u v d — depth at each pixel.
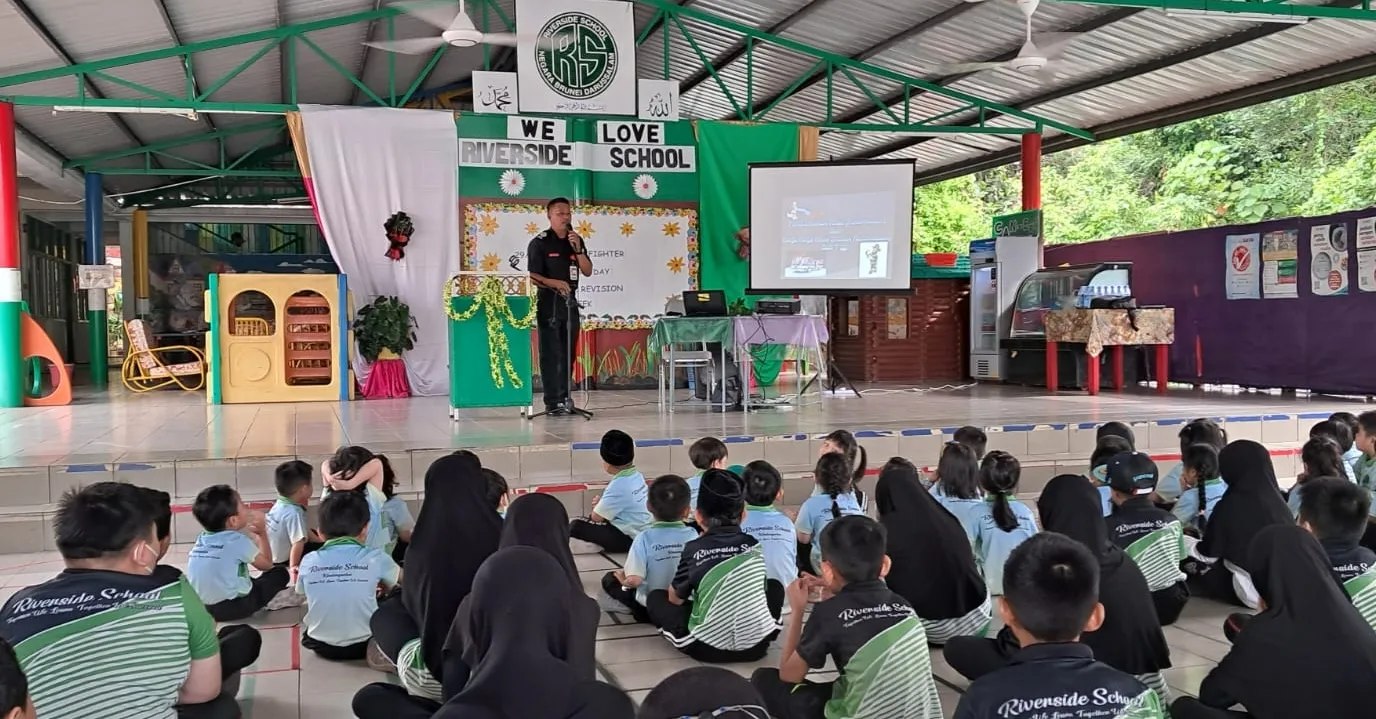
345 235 9.51
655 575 3.76
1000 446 6.79
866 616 2.51
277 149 14.52
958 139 12.81
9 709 1.48
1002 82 10.61
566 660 2.07
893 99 11.85
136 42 8.52
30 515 5.13
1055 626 1.93
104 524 2.26
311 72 11.34
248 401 9.10
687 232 10.21
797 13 9.91
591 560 4.91
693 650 3.46
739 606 3.35
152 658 2.24
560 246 7.48
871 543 2.55
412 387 9.77
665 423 7.04
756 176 9.21
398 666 2.95
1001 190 22.45
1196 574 4.16
